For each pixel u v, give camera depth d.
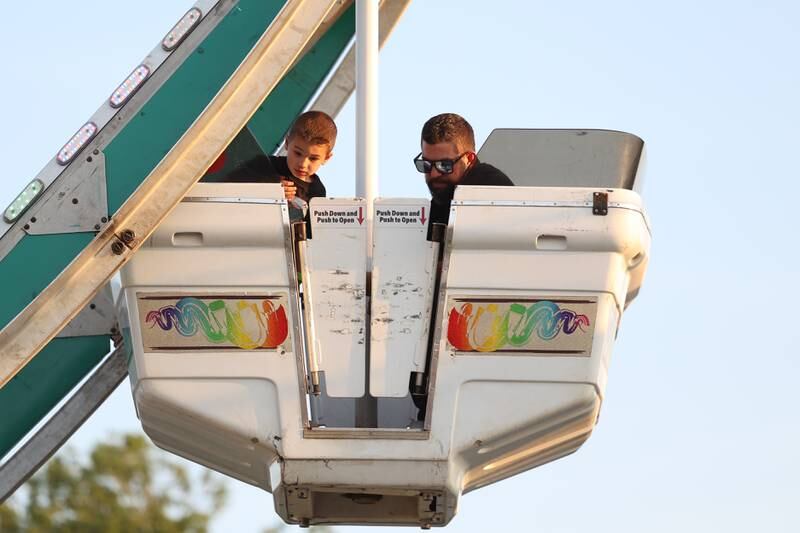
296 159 14.24
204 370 12.80
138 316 12.86
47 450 15.31
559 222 12.84
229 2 12.85
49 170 12.63
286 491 12.81
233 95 12.75
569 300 12.79
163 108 12.69
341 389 12.88
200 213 12.87
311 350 12.94
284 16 12.70
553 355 12.75
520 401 12.72
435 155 13.51
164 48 12.78
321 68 17.03
